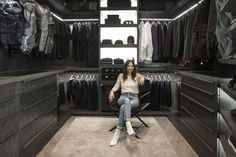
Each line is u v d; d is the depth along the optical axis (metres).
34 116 2.70
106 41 4.98
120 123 3.39
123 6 4.92
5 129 2.00
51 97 3.43
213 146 2.34
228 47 2.60
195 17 3.42
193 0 4.06
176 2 4.61
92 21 5.46
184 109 3.54
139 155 2.88
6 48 3.01
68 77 5.25
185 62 4.23
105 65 4.85
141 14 5.29
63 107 5.31
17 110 2.24
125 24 4.92
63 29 4.89
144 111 4.89
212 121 2.37
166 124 4.22
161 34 4.94
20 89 2.31
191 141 3.14
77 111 4.94
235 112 2.02
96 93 5.04
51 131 3.45
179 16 4.83
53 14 4.81
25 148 2.43
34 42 3.33
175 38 4.44
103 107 4.89
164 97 4.86
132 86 3.81
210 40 2.86
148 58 4.94
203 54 3.15
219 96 2.23
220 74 2.99
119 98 3.80
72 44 5.23
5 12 2.77
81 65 5.57
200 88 2.76
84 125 4.16
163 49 4.91
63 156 2.85
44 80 3.08
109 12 5.21
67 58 5.56
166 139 3.45
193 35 3.39
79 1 5.18
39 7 3.67
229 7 2.33
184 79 3.54
